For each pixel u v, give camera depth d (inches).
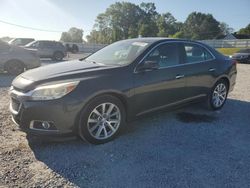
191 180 134.9
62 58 908.6
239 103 276.2
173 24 4005.9
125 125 194.4
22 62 458.6
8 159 148.3
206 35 4111.7
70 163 147.1
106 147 166.6
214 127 204.7
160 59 197.2
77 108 156.4
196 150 166.4
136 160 152.3
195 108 251.1
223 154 162.6
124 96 173.8
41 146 164.9
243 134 193.6
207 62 231.9
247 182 134.8
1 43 448.5
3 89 323.6
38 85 157.0
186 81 212.2
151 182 132.5
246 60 899.4
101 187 128.0
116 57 195.8
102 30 3988.7
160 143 174.4
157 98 194.1
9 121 203.5
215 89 242.7
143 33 3513.8
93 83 162.2
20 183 128.1
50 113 152.7
